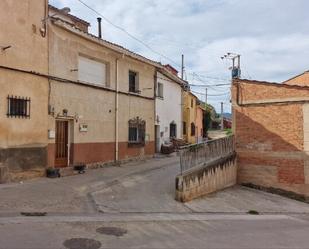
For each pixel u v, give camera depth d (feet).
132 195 40.60
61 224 27.61
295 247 26.58
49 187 39.68
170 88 87.40
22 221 27.40
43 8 45.80
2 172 40.16
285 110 54.70
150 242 24.97
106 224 28.94
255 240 27.76
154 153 77.05
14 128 41.70
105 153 59.57
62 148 50.90
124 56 63.87
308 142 52.80
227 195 49.14
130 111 67.26
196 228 30.53
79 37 52.90
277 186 55.01
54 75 47.88
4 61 40.45
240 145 58.29
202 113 141.49
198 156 46.16
